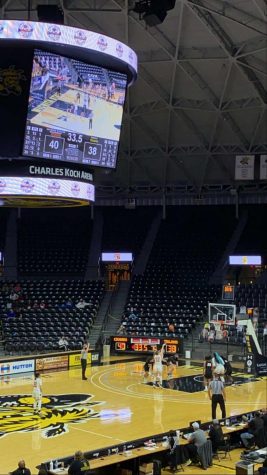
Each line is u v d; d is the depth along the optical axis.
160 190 44.53
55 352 32.56
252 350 29.17
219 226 47.16
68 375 28.59
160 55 31.45
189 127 36.81
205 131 37.41
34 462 15.23
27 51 17.83
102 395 23.88
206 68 31.83
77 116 19.11
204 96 33.97
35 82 18.09
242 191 43.09
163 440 16.67
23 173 19.05
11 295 39.06
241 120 35.62
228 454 16.81
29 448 16.48
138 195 45.31
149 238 47.25
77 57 18.72
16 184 19.02
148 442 16.31
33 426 18.94
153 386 25.81
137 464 15.34
